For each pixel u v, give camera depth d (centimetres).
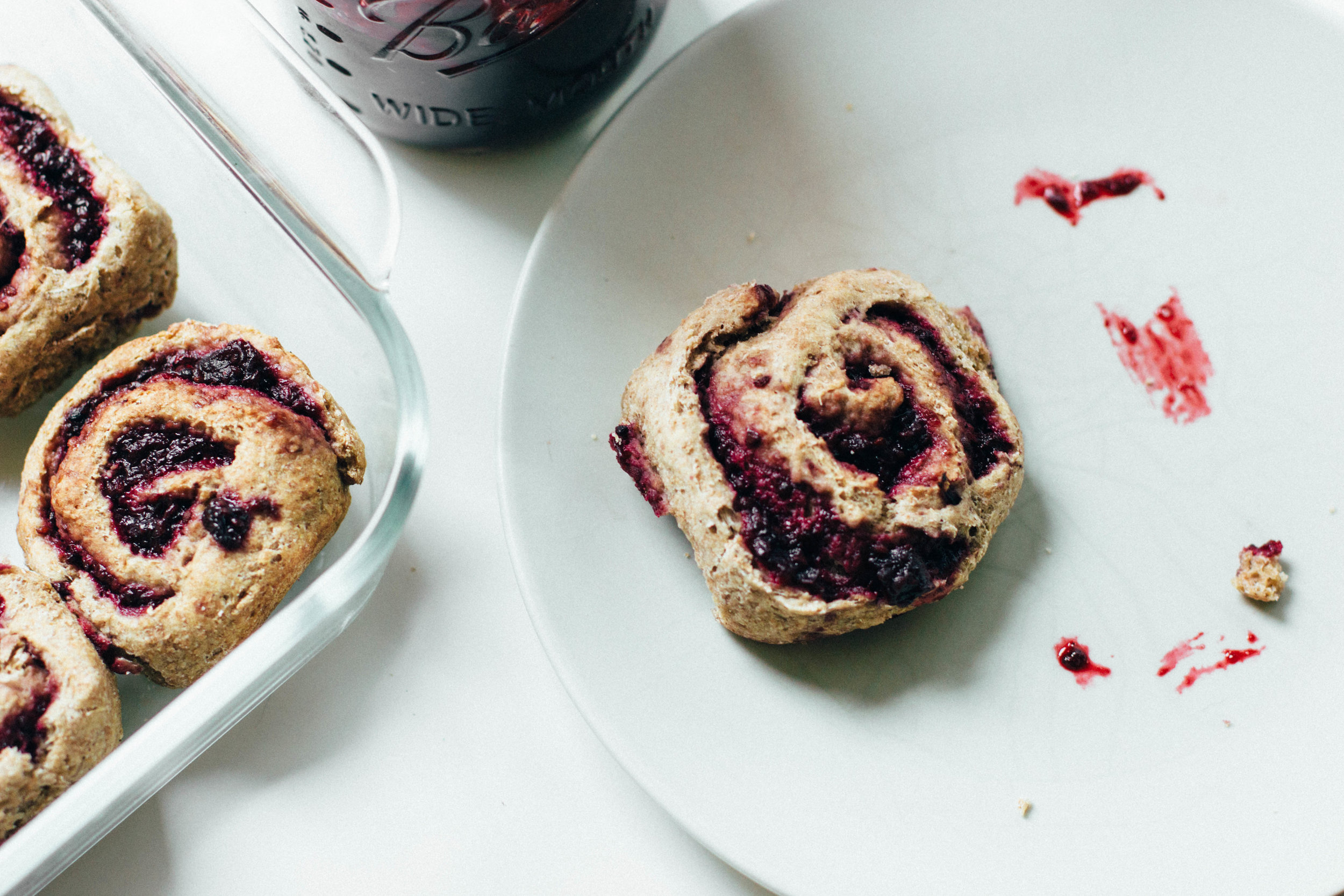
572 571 37
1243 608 37
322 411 37
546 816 37
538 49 36
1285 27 38
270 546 36
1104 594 37
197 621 35
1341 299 38
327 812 37
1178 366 38
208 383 37
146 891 37
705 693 36
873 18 38
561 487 37
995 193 39
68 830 33
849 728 36
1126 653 37
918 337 37
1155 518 37
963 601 37
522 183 40
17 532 37
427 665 38
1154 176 39
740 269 39
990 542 37
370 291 36
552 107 38
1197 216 38
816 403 35
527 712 38
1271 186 38
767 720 36
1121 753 36
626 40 38
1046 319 38
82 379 37
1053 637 37
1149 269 38
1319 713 36
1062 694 36
